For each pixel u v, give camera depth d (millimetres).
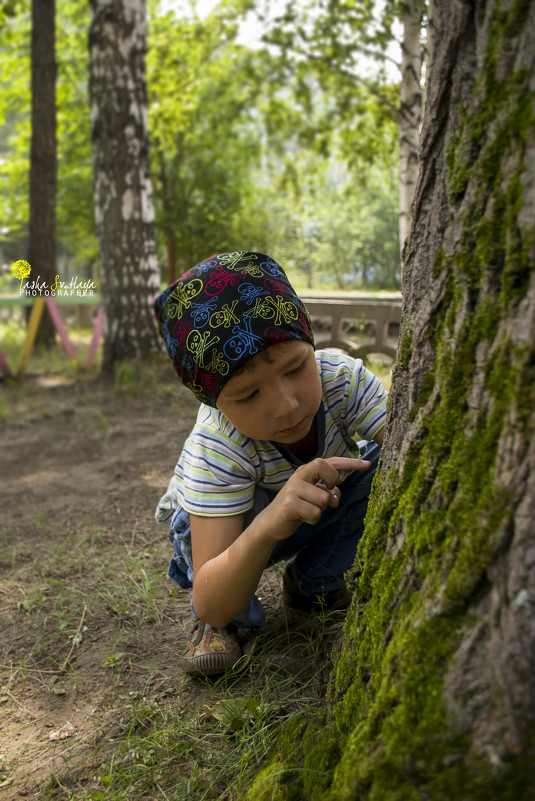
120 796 1283
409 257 1136
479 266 944
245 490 1534
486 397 914
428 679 878
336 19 6449
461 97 987
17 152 12930
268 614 1934
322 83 7465
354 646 1152
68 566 2504
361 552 1225
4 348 9281
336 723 1111
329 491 1401
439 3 1008
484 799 766
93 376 6852
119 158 5926
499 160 913
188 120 10375
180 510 1708
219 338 1336
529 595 790
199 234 13258
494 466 877
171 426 4660
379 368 5141
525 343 855
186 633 1939
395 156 7000
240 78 8633
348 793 913
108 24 5781
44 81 8602
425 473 1010
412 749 850
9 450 4441
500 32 901
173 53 9398
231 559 1408
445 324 1008
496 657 807
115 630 1997
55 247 8828
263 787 1137
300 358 1356
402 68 4445
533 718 758
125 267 6062
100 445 4383
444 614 895
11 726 1594
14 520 3131
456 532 913
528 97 870
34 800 1339
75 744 1498
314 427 1585
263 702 1438
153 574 2328
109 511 3139
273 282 1376
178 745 1399
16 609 2191
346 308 5375
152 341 6188
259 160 13586
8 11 9375
